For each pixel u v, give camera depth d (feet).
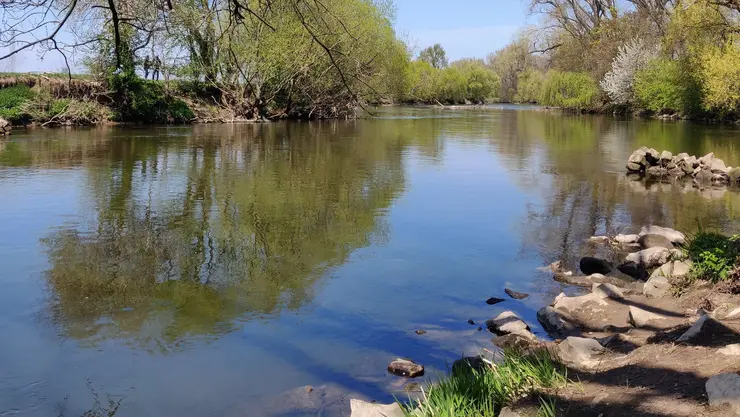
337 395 13.99
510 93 313.53
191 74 100.27
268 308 19.69
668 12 128.88
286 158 58.13
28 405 13.58
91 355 16.15
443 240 28.63
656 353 13.38
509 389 12.82
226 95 111.24
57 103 91.20
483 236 29.48
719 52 99.81
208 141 73.00
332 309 19.62
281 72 101.55
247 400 13.82
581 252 27.20
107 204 35.01
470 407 12.10
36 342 16.90
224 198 37.45
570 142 80.43
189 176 45.68
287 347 16.74
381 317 18.98
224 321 18.56
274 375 15.06
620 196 41.32
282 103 121.80
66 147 63.46
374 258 25.46
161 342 17.03
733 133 91.66
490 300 20.57
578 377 13.15
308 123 114.01
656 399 10.92
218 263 24.47
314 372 15.21
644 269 24.23
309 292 21.24
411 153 65.10
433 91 261.44
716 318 15.28
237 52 52.19
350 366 15.55
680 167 51.52
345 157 59.98
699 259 21.88
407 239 28.63
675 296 19.60
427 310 19.67
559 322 18.28
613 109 163.22
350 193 40.11
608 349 14.85
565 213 35.29
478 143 78.43
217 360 15.90
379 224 31.60
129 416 13.14
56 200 35.73
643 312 17.81
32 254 25.12
